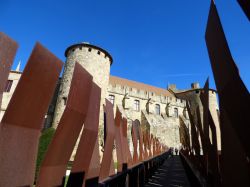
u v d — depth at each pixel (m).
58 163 2.07
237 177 1.24
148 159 7.80
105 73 27.44
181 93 49.75
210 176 2.27
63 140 2.09
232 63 1.24
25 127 1.69
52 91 1.93
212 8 1.51
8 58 1.57
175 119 40.53
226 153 1.37
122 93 36.38
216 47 1.45
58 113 24.39
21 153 1.63
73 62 26.36
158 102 40.34
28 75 1.67
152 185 6.77
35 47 1.73
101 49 27.66
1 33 1.52
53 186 1.97
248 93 1.12
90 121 2.70
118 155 3.87
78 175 2.40
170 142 37.22
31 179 1.71
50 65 1.89
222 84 1.37
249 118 1.11
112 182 3.15
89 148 2.65
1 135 1.48
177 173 9.83
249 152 1.12
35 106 1.76
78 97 2.33
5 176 1.49
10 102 1.54
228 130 1.33
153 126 35.72
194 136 3.51
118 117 4.16
